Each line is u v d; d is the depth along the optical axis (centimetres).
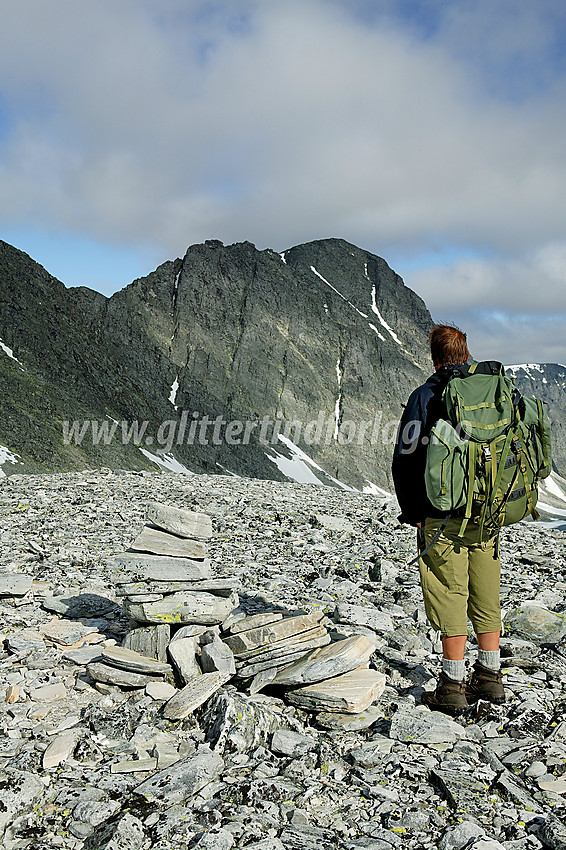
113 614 991
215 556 1459
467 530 633
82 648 825
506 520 627
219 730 587
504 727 640
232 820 464
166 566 789
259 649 703
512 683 740
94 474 3334
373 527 1975
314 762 562
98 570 1275
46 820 469
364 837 456
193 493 2588
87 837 450
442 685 673
